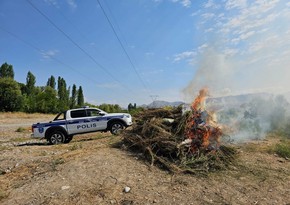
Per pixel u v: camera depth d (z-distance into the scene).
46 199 4.29
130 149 7.36
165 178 5.32
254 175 5.63
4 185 5.04
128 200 4.22
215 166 6.06
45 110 51.97
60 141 11.69
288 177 5.54
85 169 5.66
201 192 4.63
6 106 45.56
